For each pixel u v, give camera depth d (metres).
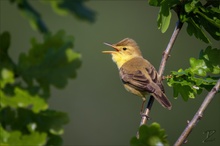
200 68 8.84
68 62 3.92
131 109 23.44
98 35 25.91
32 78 3.90
